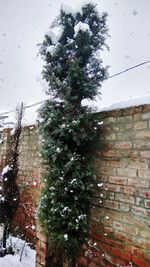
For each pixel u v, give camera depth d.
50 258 2.86
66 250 2.41
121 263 2.23
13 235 4.41
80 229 2.43
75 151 2.55
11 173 3.93
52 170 2.50
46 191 2.58
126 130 2.32
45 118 2.64
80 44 2.48
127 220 2.21
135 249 2.12
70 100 2.48
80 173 2.44
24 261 3.40
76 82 2.50
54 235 2.42
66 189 2.36
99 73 2.64
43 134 2.65
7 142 4.96
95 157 2.62
